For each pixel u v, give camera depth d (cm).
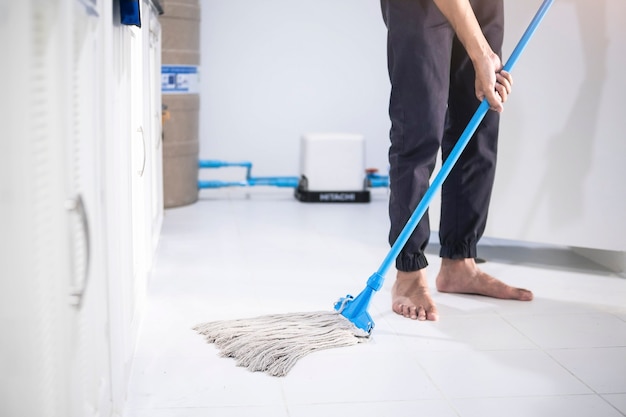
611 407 156
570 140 254
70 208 98
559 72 252
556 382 168
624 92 245
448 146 225
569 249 294
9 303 82
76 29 101
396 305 212
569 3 247
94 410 116
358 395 159
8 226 80
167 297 224
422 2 197
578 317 213
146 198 208
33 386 87
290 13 409
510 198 265
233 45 407
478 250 291
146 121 207
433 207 282
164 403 154
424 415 151
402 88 203
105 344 126
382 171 427
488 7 213
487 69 185
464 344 190
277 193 416
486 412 153
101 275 120
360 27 414
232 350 179
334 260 272
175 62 358
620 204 250
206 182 391
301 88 415
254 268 259
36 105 85
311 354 180
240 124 413
